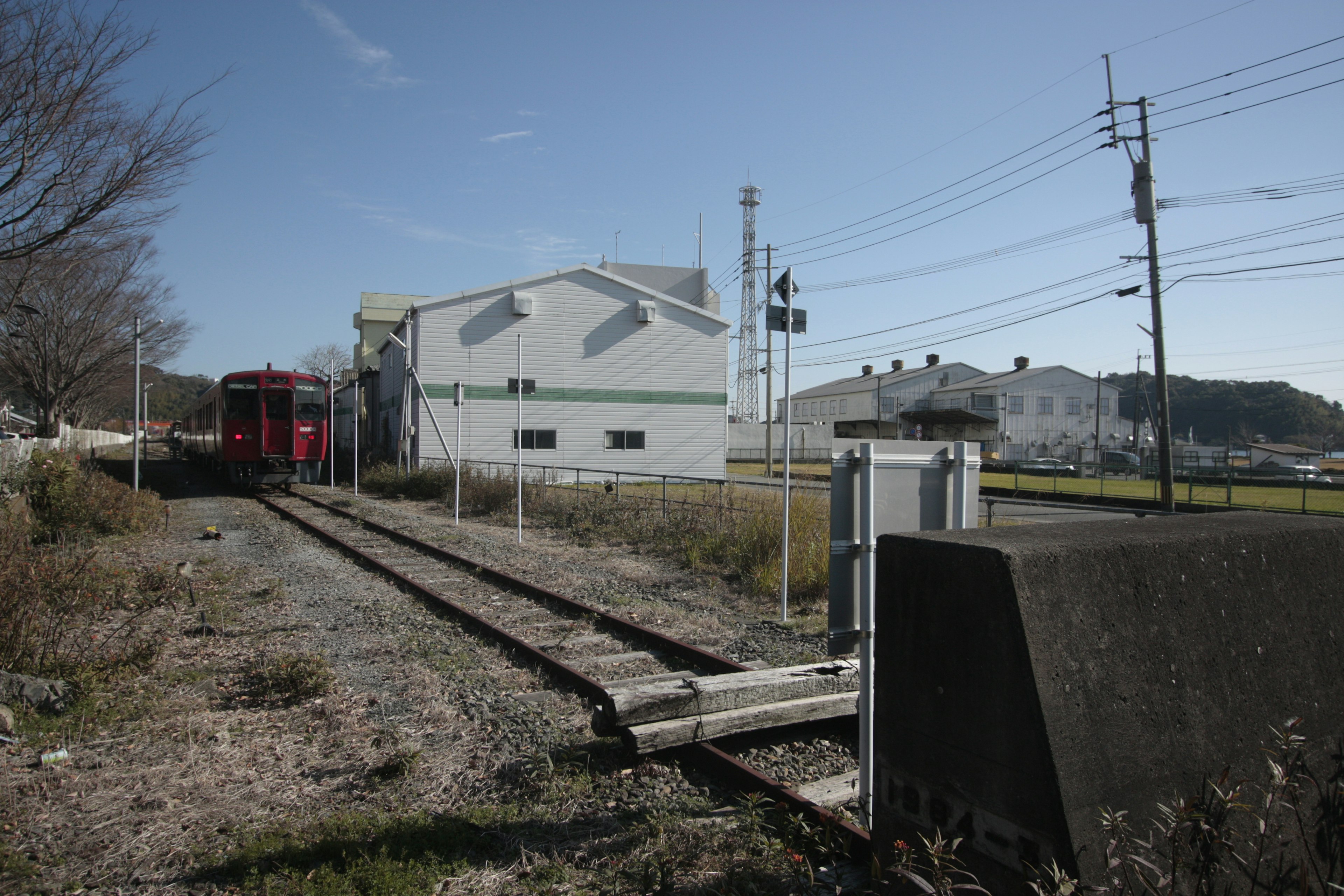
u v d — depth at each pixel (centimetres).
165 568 907
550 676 610
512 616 827
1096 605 219
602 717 452
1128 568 229
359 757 459
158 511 1695
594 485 2214
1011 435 6075
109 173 1316
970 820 220
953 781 226
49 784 413
